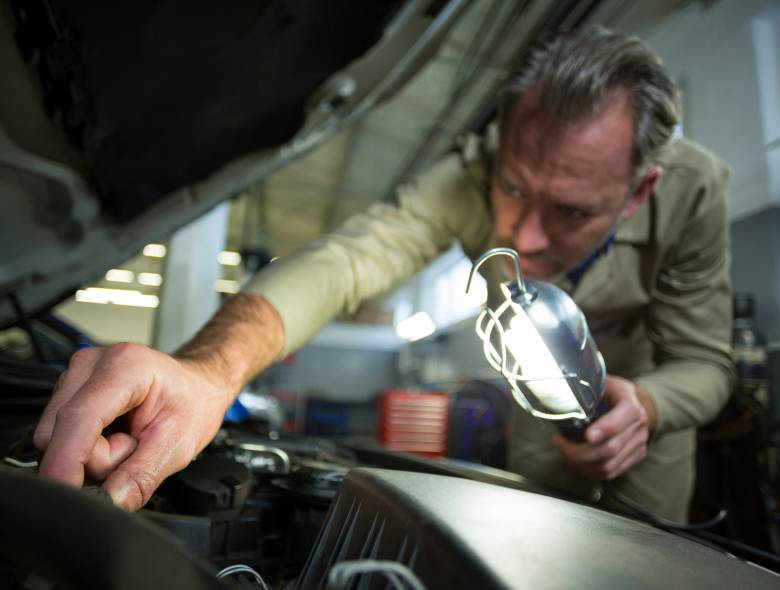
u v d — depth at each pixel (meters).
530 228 0.58
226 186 0.93
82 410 0.28
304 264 0.63
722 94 2.87
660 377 0.75
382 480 0.26
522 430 1.08
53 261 0.81
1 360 0.72
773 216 2.56
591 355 0.40
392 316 9.24
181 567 0.14
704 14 3.00
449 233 0.84
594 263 0.76
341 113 0.91
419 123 4.38
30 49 0.50
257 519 0.39
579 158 0.53
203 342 0.47
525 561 0.18
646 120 0.54
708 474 1.29
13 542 0.16
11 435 0.53
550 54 0.56
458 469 0.64
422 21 0.73
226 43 0.56
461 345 6.47
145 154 0.71
